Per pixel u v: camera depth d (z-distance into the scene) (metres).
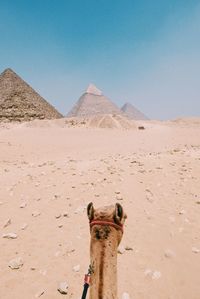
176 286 5.89
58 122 76.81
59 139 43.53
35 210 9.27
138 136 47.53
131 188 10.62
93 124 70.12
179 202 9.57
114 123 67.38
